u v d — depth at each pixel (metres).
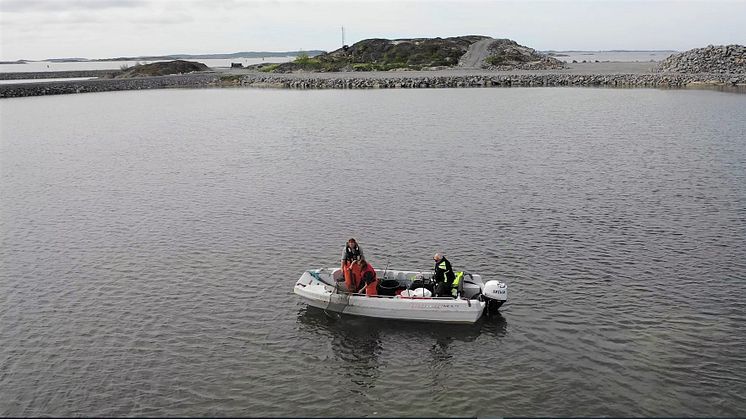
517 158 52.06
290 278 28.12
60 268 29.80
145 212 39.06
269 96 118.00
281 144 62.91
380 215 36.91
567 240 31.78
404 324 23.97
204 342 22.59
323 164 51.84
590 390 19.22
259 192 43.12
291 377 20.39
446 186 43.28
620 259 29.09
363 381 20.12
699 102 85.19
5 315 24.88
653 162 48.56
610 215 35.66
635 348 21.42
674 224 33.75
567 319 23.61
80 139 69.75
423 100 100.94
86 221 37.47
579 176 45.00
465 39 190.38
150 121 84.94
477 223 34.88
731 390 19.00
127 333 23.27
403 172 47.94
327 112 89.25
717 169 45.41
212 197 42.25
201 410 18.64
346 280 24.72
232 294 26.56
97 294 26.73
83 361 21.39
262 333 23.25
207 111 95.75
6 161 57.09
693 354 20.95
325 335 23.17
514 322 23.58
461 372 20.48
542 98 98.50
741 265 28.00
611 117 74.25
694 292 25.50
